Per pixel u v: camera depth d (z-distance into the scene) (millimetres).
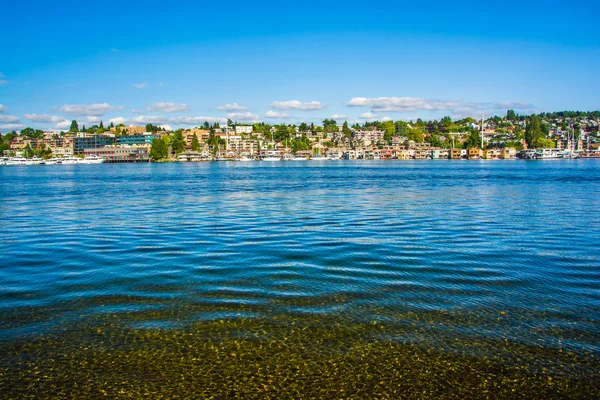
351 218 35781
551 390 11180
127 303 16156
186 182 94750
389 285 17875
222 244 25625
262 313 15211
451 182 87375
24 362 12414
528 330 14000
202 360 12453
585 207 43312
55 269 20484
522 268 20312
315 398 10930
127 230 30750
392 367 12094
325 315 15047
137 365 12234
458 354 12664
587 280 18625
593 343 13211
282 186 77812
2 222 35344
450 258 22047
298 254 22938
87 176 130625
